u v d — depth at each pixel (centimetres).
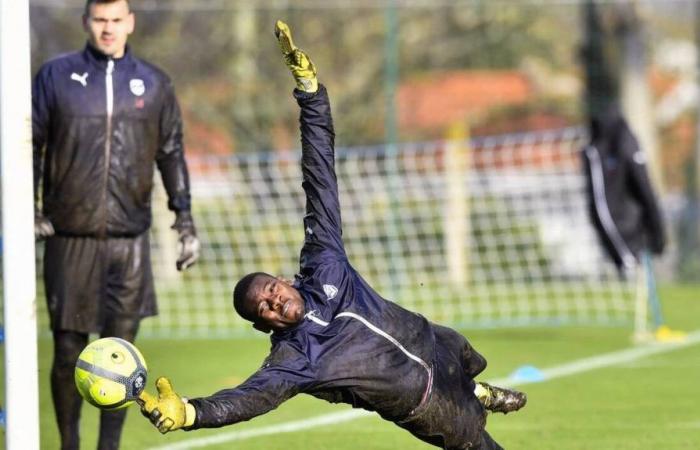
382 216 7019
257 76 8644
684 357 4478
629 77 7850
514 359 4469
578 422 3203
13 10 2097
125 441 3034
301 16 8888
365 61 9131
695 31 9594
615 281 7144
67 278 2611
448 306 6325
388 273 6700
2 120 2098
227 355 4800
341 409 3475
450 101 9662
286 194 7100
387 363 1956
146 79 2634
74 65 2602
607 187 4612
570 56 9731
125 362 1806
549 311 6322
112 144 2600
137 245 2664
